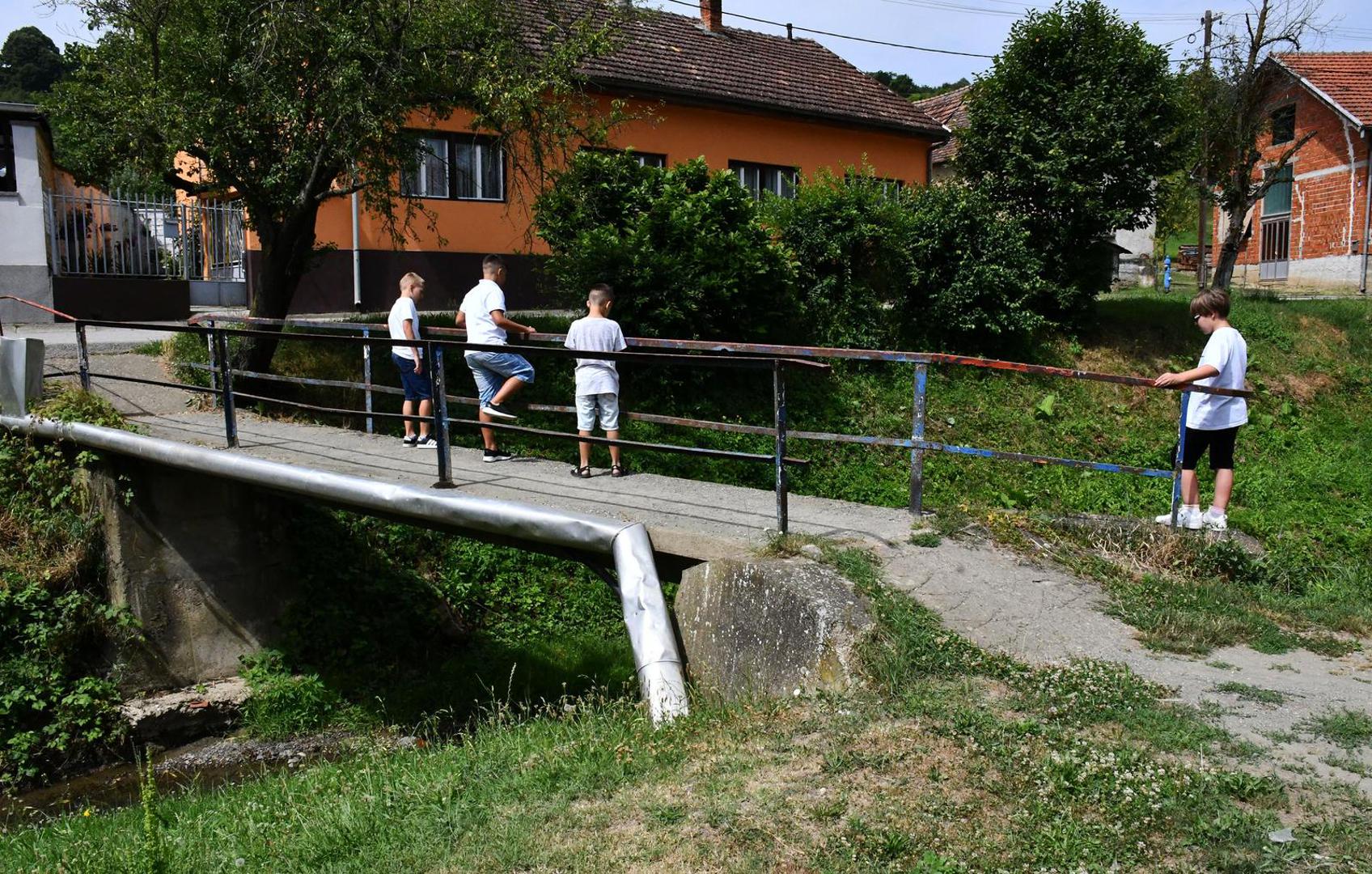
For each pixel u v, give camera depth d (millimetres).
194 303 18328
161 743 8688
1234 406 6707
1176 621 5281
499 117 11078
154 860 4273
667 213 13156
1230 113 20906
